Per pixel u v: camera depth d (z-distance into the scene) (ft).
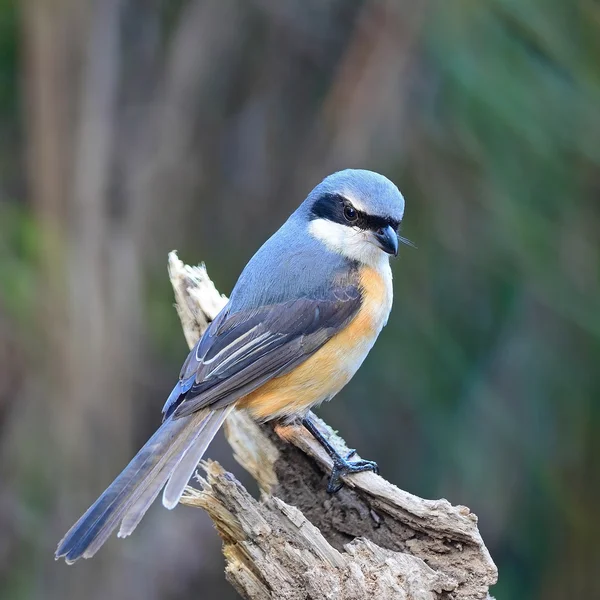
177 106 45.83
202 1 46.70
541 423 42.88
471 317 43.04
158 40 46.57
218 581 45.83
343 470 27.02
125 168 44.39
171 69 46.16
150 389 42.75
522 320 43.29
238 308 30.17
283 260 30.86
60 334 37.70
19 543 38.47
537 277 39.68
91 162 39.91
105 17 41.04
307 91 47.37
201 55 46.37
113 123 41.42
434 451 44.27
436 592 23.29
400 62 40.40
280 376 29.63
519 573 44.09
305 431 28.73
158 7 46.70
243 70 47.37
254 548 23.94
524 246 39.24
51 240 37.88
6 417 38.11
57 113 39.86
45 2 40.19
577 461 43.06
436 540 24.79
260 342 29.45
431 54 39.42
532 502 43.70
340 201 31.45
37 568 38.73
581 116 37.96
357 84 41.11
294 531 23.98
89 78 40.47
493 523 43.80
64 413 37.83
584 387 43.11
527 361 43.01
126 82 45.34
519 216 38.96
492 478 42.83
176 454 26.81
